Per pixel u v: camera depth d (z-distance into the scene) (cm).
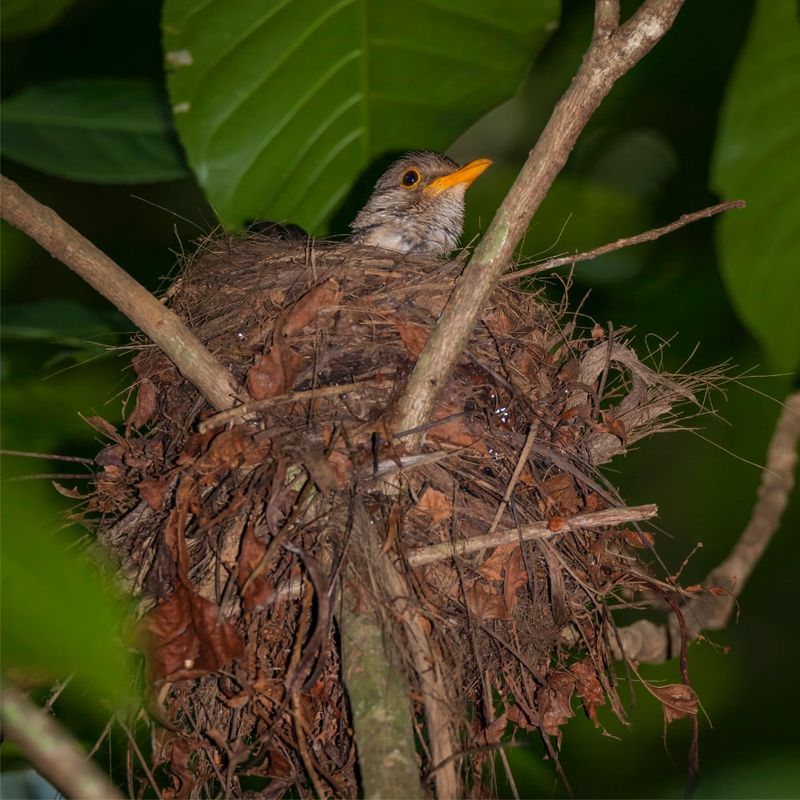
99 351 977
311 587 618
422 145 996
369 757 522
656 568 1431
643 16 575
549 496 684
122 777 800
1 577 267
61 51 1330
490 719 637
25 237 1284
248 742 712
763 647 1393
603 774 1257
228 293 766
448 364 629
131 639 598
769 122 817
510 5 923
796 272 841
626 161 1500
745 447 1419
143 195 1419
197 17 877
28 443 1064
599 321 1387
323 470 606
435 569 661
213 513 648
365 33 920
